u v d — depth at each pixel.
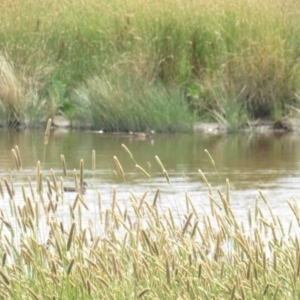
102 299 11.80
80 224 13.97
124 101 36.00
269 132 35.34
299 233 17.16
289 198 21.00
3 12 40.84
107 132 35.69
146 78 37.44
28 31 40.00
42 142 31.64
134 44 39.12
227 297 12.34
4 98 36.91
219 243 12.86
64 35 40.00
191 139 33.03
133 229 14.52
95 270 12.62
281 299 12.51
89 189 22.08
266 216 18.92
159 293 12.30
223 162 26.64
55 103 37.28
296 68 38.00
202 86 37.44
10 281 12.34
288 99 37.44
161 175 24.23
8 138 32.94
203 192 21.64
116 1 41.28
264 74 37.19
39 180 13.79
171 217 13.70
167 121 35.47
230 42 39.06
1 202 19.94
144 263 12.48
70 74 39.09
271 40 38.09
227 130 35.41
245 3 40.25
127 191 21.80
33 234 13.39
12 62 38.16
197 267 12.79
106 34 39.81
